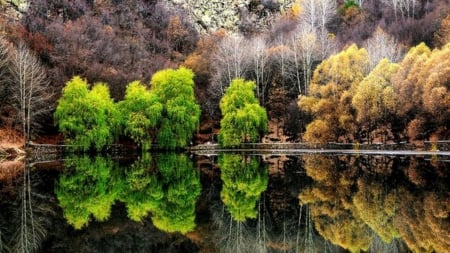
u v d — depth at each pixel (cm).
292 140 7888
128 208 2994
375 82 6631
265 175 4541
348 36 10450
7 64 7169
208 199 3316
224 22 13575
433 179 3888
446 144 5856
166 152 7612
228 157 6625
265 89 8888
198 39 12500
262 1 14062
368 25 10931
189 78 7688
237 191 3634
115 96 8856
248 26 13400
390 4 11775
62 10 11312
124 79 9100
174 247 2102
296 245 2102
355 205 2889
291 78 8581
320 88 7288
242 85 7588
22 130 7025
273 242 2169
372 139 7188
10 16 10306
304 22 11381
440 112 5831
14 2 10600
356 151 6644
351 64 7181
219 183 4100
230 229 2452
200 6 13762
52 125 7825
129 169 5216
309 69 8244
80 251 2008
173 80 7606
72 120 6838
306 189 3600
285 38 10719
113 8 12300
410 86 6350
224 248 2081
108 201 3231
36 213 2778
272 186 3831
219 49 9638
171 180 4322
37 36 9431
